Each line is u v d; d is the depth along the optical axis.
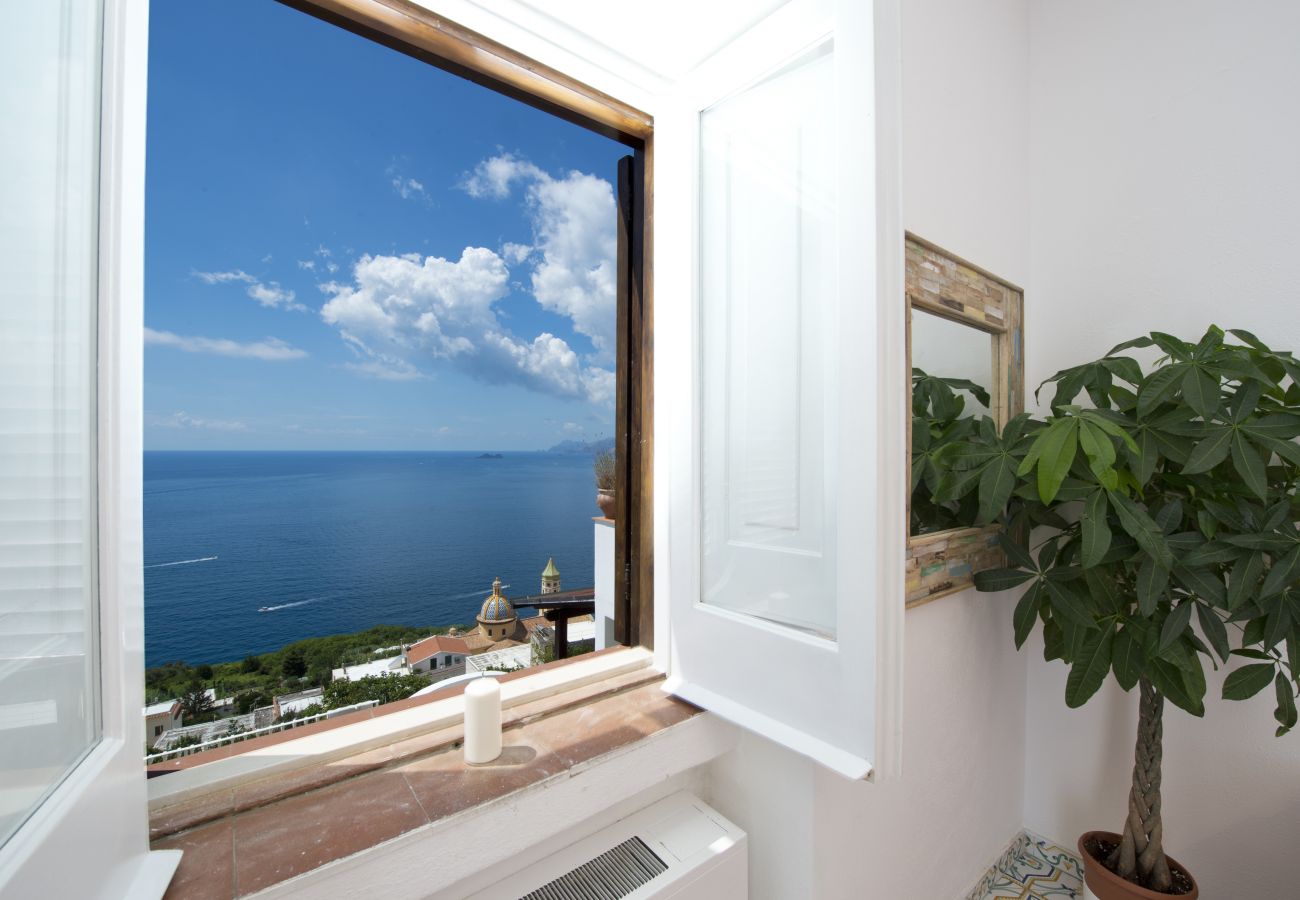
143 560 0.61
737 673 1.06
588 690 1.17
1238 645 1.40
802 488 0.97
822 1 0.89
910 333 1.24
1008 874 1.62
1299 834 1.32
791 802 1.08
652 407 1.32
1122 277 1.55
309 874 0.66
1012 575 1.37
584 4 0.99
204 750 0.88
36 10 0.45
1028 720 1.76
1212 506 1.18
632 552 1.38
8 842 0.40
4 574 0.40
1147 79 1.51
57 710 0.47
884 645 0.82
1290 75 1.30
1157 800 1.33
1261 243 1.34
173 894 0.62
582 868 0.93
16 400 0.42
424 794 0.82
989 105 1.53
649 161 1.32
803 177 0.96
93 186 0.53
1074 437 1.10
